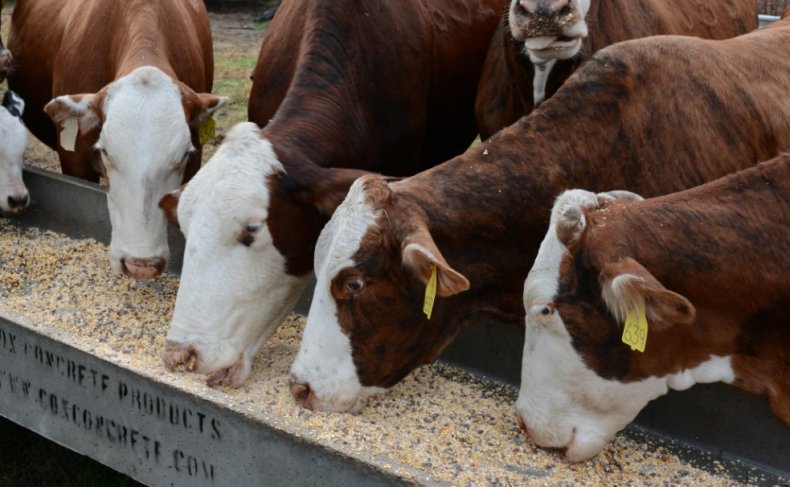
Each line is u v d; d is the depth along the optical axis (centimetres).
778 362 344
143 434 380
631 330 317
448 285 336
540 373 346
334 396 372
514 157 395
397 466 310
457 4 580
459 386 418
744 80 416
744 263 333
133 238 484
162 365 400
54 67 629
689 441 382
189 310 398
